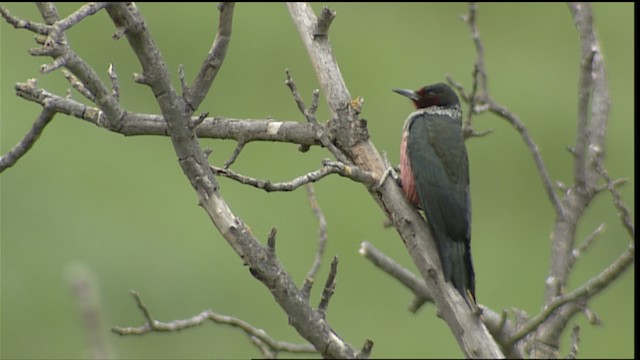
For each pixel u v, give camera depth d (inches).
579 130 339.0
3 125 631.2
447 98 355.9
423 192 325.1
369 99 697.6
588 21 350.3
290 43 733.3
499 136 687.7
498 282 605.9
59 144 663.1
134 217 627.8
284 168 645.3
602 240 642.8
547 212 652.7
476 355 276.8
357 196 641.6
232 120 300.0
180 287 589.0
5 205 629.0
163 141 683.4
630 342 562.9
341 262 598.9
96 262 602.2
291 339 550.9
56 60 233.5
